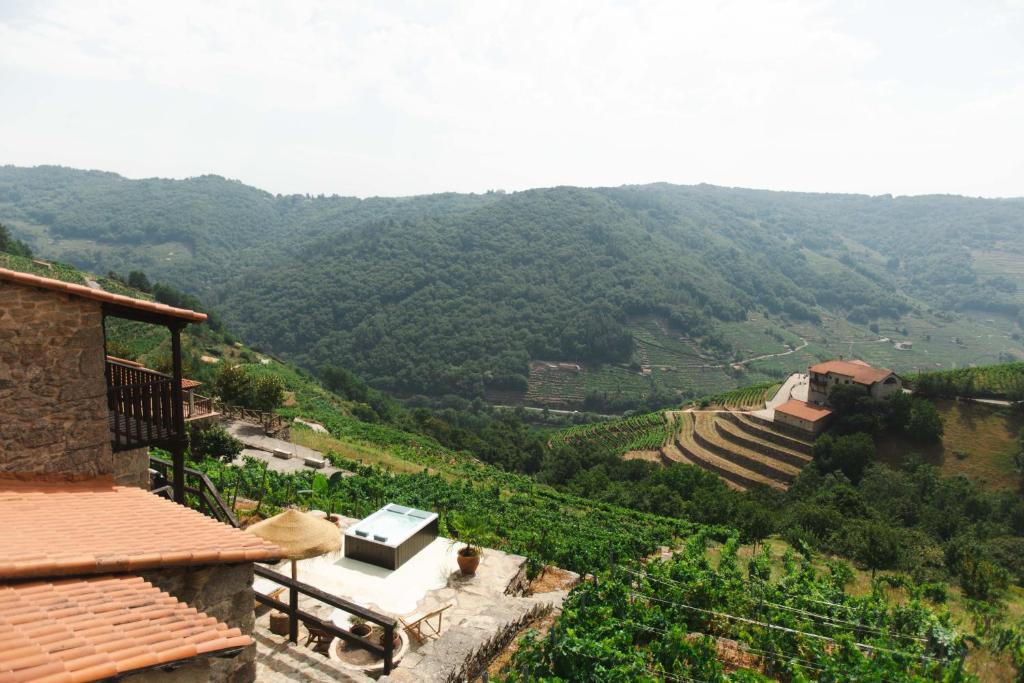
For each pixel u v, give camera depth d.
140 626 5.48
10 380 9.06
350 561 15.42
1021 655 14.09
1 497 8.16
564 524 29.53
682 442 79.25
